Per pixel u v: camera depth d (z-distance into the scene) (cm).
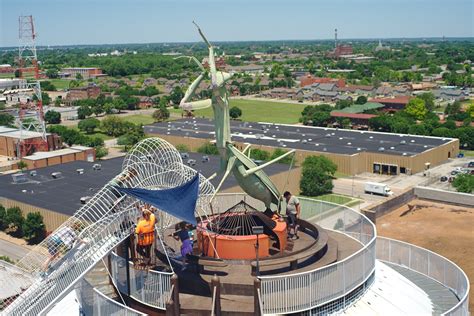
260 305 2825
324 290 3072
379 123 17238
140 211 3334
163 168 3650
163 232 3750
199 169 10406
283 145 13712
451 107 19888
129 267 3241
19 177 10000
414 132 16038
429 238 5981
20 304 3170
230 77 3353
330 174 11881
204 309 2888
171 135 15275
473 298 4781
